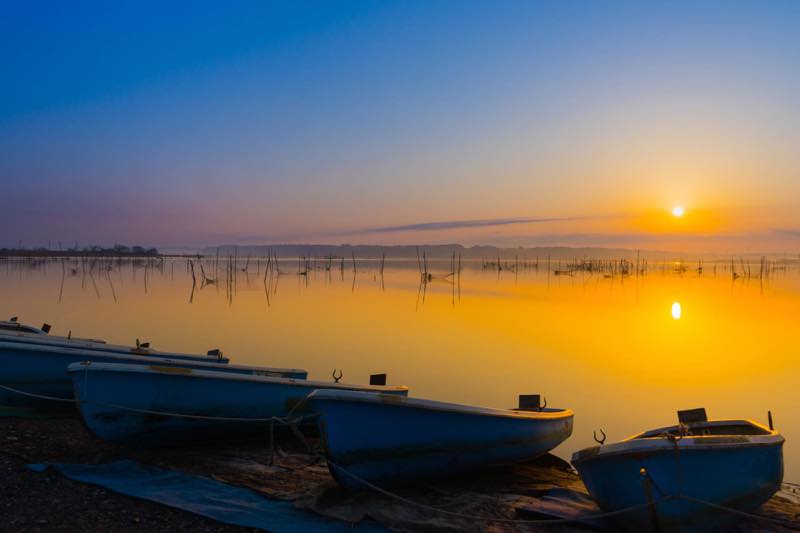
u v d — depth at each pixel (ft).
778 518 24.16
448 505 24.54
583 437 39.22
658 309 119.75
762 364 62.49
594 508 24.48
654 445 20.95
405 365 60.95
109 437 29.35
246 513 22.24
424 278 213.25
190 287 174.09
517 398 48.44
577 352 68.80
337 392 24.21
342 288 183.42
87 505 22.59
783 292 180.75
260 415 32.60
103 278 207.62
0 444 29.37
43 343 40.11
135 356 36.96
